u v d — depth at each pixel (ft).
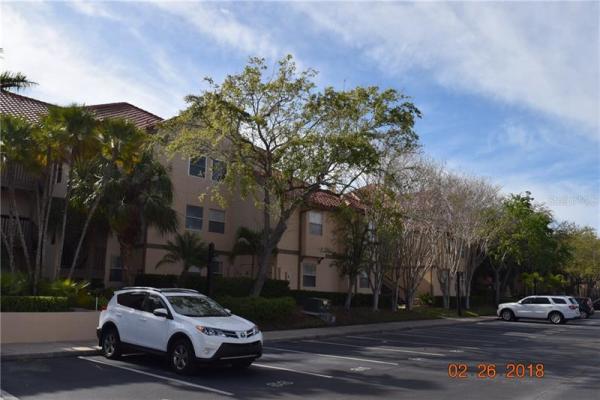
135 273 85.71
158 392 32.42
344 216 94.22
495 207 124.88
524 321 116.16
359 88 72.59
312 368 42.96
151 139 73.26
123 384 34.40
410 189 99.19
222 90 71.97
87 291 66.85
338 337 69.62
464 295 143.33
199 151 74.69
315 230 109.70
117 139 61.41
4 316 47.98
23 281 56.08
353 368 43.60
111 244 86.33
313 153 70.18
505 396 33.81
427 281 145.38
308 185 76.89
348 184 76.48
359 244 98.32
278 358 48.19
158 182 75.46
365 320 90.84
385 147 79.25
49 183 61.46
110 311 43.98
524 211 147.54
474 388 36.27
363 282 122.21
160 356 43.24
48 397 30.53
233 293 83.41
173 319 39.24
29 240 78.69
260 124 70.49
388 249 100.17
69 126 57.93
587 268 213.25
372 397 32.68
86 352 45.03
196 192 94.99
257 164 76.74
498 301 154.40
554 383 38.75
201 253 81.71
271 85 71.41
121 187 72.23
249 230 95.71
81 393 31.71
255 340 39.19
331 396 32.68
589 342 68.85
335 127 71.82
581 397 33.78
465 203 114.52
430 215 104.12
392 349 57.62
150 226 79.10
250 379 37.40
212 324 37.99
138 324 41.29
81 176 73.36
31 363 41.01
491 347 61.72
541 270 173.99
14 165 62.28
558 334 81.66
